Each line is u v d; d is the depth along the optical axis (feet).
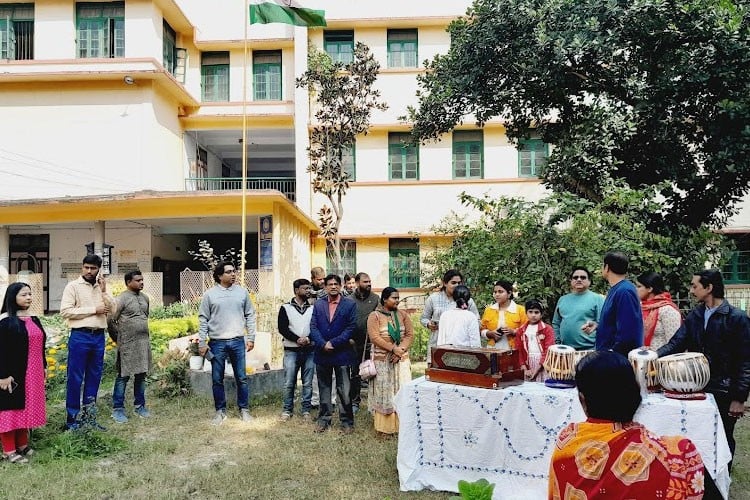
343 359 22.61
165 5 61.72
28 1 60.29
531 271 27.32
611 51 31.65
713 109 31.37
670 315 18.20
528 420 15.61
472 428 16.29
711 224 39.04
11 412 19.06
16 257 62.03
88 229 61.57
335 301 22.95
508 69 35.88
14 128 59.93
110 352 35.32
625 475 6.70
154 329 38.83
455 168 61.67
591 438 6.99
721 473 13.73
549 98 37.32
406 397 17.01
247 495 16.61
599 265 26.37
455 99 38.42
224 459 19.76
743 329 15.46
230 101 68.39
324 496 16.38
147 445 21.03
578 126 34.30
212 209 49.60
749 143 29.01
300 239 58.85
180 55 67.62
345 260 62.13
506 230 28.71
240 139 73.41
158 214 50.19
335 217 61.72
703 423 13.80
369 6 62.18
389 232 61.11
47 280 61.72
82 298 22.58
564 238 27.73
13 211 52.90
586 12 30.91
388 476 17.84
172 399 27.96
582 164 33.81
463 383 16.66
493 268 28.73
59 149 59.67
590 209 29.96
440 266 44.21
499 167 61.05
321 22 46.32
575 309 19.75
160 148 61.87
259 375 28.76
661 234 33.55
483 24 34.78
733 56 28.48
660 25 29.63
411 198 61.41
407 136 62.18
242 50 69.00
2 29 60.44
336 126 51.93
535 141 61.11
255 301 38.09
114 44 60.39
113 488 17.12
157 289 53.72
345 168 62.13
